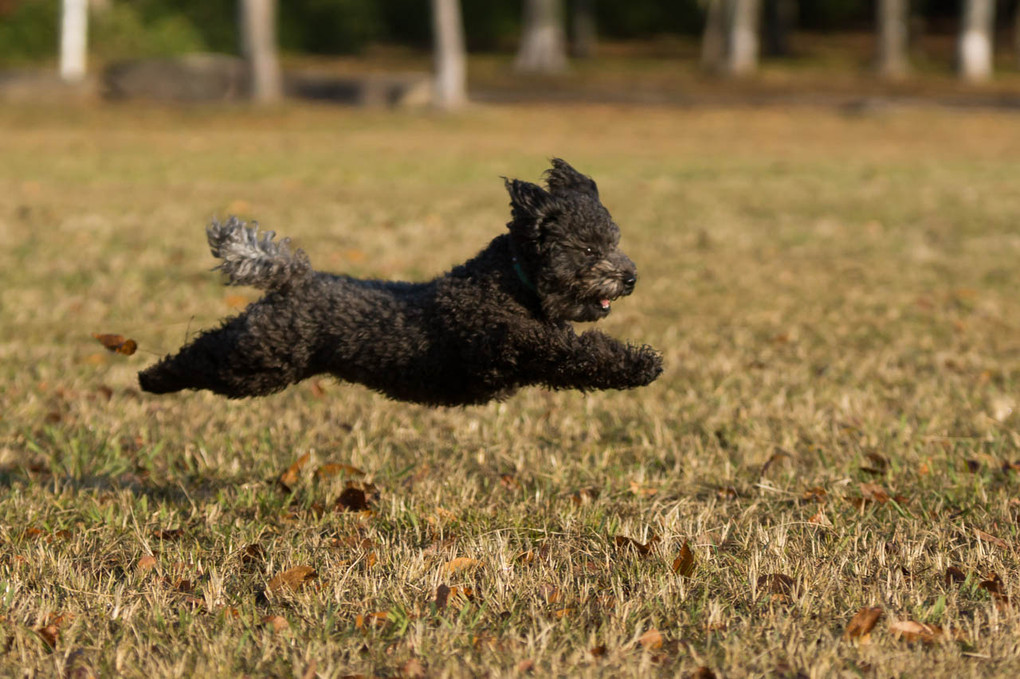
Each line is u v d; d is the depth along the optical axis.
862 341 13.40
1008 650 5.75
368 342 7.11
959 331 13.81
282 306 7.25
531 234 6.87
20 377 11.36
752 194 26.19
